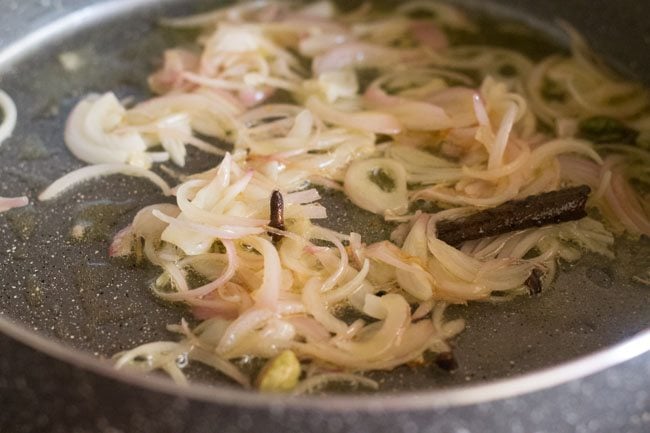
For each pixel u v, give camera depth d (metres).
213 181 0.33
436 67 0.39
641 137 0.37
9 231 0.33
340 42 0.40
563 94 0.38
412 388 0.29
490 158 0.34
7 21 0.40
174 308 0.31
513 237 0.32
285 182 0.34
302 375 0.29
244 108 0.37
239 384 0.29
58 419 0.27
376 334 0.29
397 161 0.35
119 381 0.26
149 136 0.36
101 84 0.38
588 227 0.33
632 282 0.32
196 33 0.41
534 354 0.30
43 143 0.36
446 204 0.33
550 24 0.42
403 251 0.32
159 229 0.32
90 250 0.32
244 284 0.31
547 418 0.27
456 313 0.30
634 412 0.28
